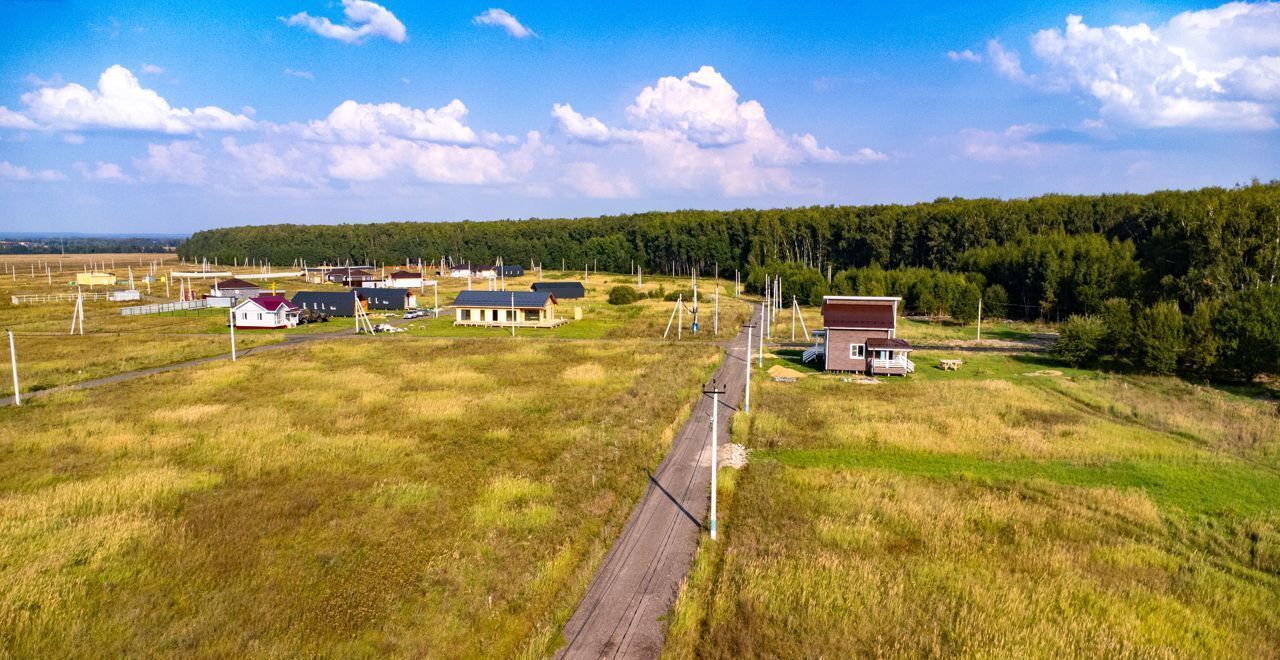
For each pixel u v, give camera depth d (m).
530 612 17.38
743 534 21.77
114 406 37.31
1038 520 23.02
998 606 17.98
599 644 16.00
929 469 28.16
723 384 44.03
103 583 18.44
